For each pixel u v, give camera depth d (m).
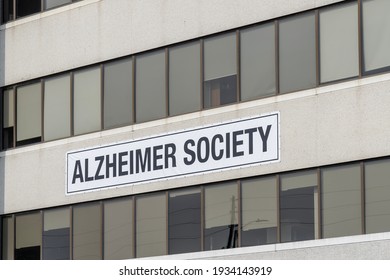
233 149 32.50
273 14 32.19
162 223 34.03
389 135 29.61
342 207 30.36
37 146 37.25
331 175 30.66
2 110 38.38
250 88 32.47
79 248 35.91
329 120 30.73
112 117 35.59
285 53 31.89
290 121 31.45
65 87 36.91
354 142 30.22
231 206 32.53
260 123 32.00
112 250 35.12
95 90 36.12
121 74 35.53
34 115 37.59
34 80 37.72
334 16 31.09
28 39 37.94
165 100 34.34
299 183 31.23
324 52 31.16
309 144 31.03
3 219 38.00
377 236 29.41
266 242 31.70
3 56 38.41
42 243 36.81
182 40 34.09
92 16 36.38
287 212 31.36
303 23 31.64
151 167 34.31
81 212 36.03
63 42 37.03
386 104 29.77
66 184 36.34
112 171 35.25
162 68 34.53
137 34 35.22
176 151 33.78
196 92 33.66
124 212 35.00
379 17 30.33
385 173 29.72
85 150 36.00
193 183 33.28
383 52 30.11
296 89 31.55
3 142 38.25
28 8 38.09
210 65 33.44
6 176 37.94
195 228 33.28
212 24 33.47
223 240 32.59
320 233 30.67
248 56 32.66
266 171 31.75
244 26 32.78
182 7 34.22
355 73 30.52
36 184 37.12
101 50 36.03
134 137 34.84
